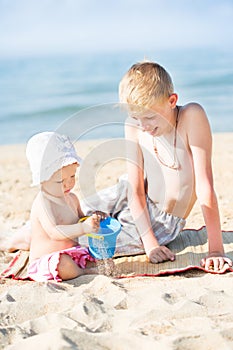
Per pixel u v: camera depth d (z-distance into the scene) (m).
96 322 3.00
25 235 4.55
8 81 32.44
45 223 3.96
